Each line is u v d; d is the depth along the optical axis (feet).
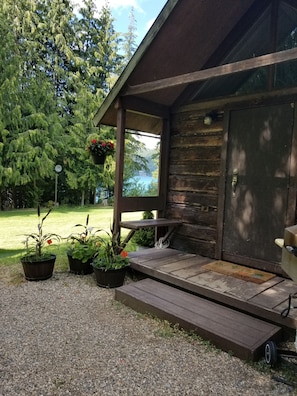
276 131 10.87
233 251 12.17
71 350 7.08
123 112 13.05
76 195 44.57
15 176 35.32
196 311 8.48
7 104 35.32
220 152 12.67
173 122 14.62
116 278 11.16
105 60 46.24
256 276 10.50
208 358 6.89
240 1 11.04
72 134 41.01
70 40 42.73
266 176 11.14
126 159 44.45
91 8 44.60
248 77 12.05
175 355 6.98
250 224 11.60
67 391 5.71
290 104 10.51
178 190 14.46
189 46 11.93
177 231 14.43
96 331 8.00
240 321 7.94
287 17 11.21
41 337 7.64
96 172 42.98
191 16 10.74
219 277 10.38
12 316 8.77
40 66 40.01
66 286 11.28
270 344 6.57
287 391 5.87
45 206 41.24
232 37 12.45
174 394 5.71
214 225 12.93
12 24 37.40
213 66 13.14
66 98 42.39
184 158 14.15
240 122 11.91
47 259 11.92
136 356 6.90
